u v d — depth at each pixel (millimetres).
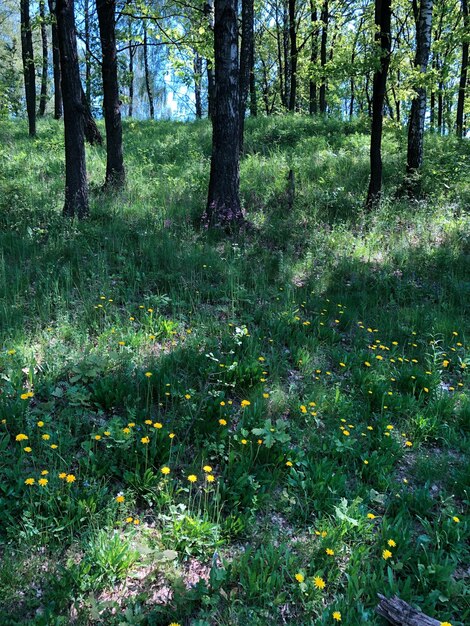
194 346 5051
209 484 3471
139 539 2996
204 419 3955
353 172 12422
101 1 10648
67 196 8688
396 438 4168
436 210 10109
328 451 3867
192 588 2635
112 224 8398
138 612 2516
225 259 7418
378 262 8180
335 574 2857
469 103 25594
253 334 5445
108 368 4508
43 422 3643
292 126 17438
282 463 3660
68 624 2430
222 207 8875
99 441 3676
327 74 10141
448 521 3178
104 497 3170
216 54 8539
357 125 17531
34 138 17172
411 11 20531
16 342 4668
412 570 2936
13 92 20500
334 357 5402
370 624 2457
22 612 2473
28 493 3055
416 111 11109
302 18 28312
